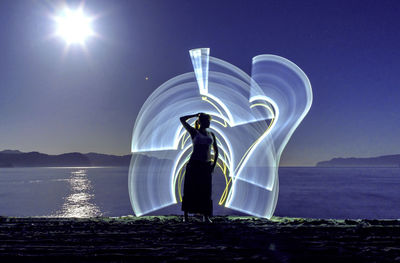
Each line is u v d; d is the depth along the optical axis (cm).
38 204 5719
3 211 4716
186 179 508
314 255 251
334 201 6084
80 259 247
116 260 244
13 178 19025
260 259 242
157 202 1229
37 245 295
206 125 530
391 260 236
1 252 267
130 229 390
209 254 258
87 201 6203
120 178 18025
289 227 395
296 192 8588
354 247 278
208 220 494
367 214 4212
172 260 240
